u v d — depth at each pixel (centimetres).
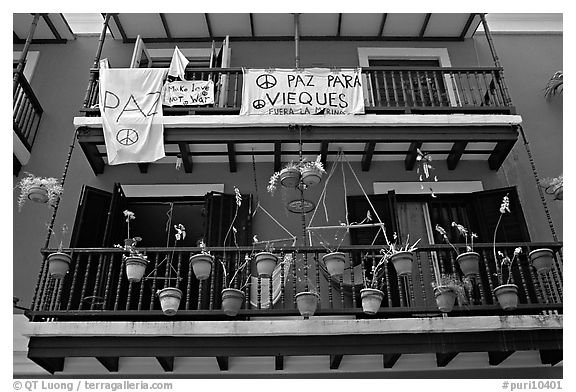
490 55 1032
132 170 912
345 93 851
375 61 1026
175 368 727
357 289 793
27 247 843
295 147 873
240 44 1034
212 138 823
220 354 656
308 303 637
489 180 909
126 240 779
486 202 862
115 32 1023
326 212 873
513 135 830
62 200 881
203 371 731
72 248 738
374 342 662
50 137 934
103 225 834
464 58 1025
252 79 855
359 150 891
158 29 1015
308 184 753
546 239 862
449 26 1016
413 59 1027
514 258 733
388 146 885
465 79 987
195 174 909
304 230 739
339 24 1012
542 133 956
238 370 729
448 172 912
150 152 805
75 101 970
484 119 823
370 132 830
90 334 650
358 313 675
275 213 877
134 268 668
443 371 736
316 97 845
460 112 853
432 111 852
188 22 1000
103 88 838
